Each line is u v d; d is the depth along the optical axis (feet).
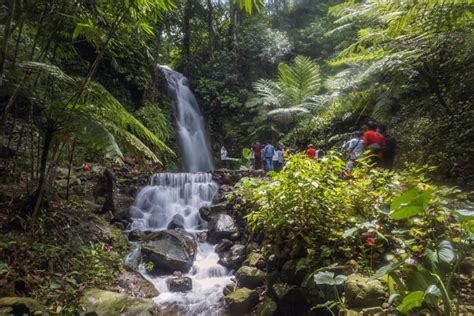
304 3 53.01
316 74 35.04
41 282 10.02
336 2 47.75
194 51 48.06
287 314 9.25
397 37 14.64
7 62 10.77
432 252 6.12
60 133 12.07
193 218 19.75
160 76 39.81
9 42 11.12
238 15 48.08
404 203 5.68
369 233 7.98
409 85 20.07
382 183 9.89
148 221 19.10
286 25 52.19
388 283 6.40
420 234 7.53
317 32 44.42
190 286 12.78
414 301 4.91
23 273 9.98
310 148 22.11
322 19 46.01
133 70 33.40
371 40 17.07
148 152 12.91
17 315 7.92
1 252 10.19
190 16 45.47
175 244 15.23
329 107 32.81
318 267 8.68
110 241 14.62
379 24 16.38
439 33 13.98
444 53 16.67
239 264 14.20
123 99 32.30
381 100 21.66
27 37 12.20
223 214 17.88
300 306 9.11
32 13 11.66
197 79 45.21
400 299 6.09
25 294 9.42
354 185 10.01
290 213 9.62
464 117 16.15
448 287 5.46
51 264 10.82
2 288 8.93
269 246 11.80
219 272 14.21
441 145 16.37
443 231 7.65
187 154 38.55
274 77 46.78
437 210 7.75
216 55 46.50
